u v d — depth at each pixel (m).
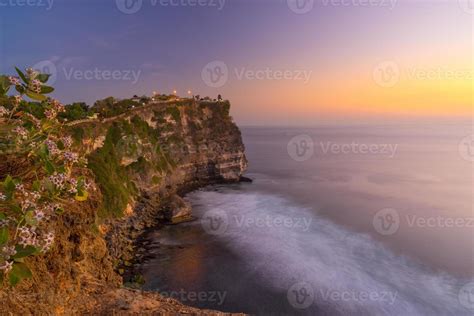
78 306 9.59
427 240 45.06
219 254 41.25
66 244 9.20
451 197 71.44
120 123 73.00
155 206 64.31
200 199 74.44
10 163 6.25
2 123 5.79
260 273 35.53
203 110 110.31
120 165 66.31
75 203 10.02
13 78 5.28
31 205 4.68
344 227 51.31
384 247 42.62
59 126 6.44
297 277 34.47
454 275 34.59
